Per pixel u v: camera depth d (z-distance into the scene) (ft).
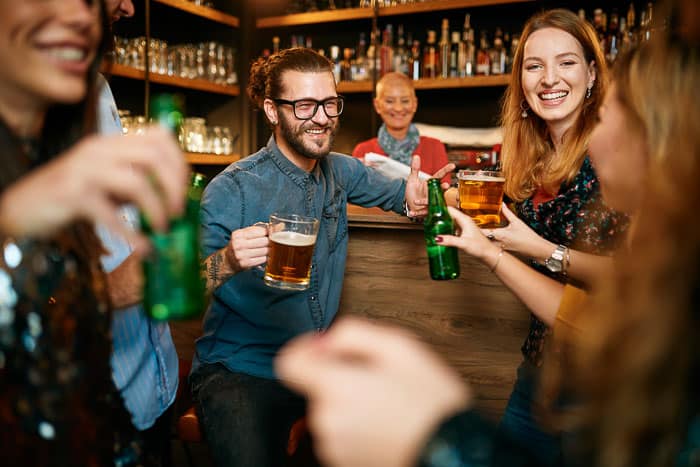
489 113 13.66
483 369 6.43
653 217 1.60
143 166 1.73
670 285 1.48
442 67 13.14
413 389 1.54
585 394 1.62
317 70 5.37
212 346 5.61
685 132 1.66
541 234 5.14
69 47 2.12
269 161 5.59
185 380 6.01
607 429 1.53
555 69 5.14
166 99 2.30
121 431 2.54
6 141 2.26
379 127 14.29
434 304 6.57
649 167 1.72
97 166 1.66
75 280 2.33
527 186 5.47
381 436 1.49
